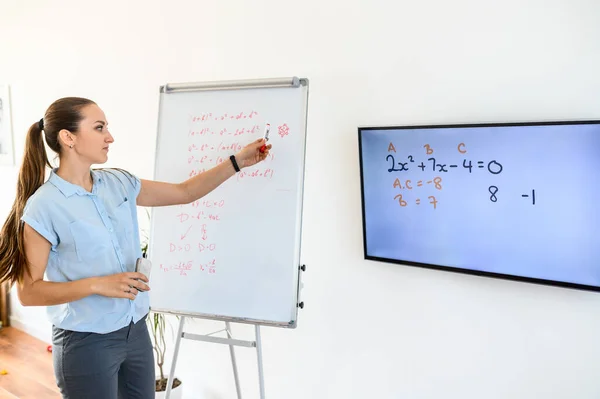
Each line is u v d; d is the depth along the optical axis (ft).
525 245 5.74
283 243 6.31
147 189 5.88
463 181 6.07
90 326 5.13
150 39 9.25
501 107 6.03
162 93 7.16
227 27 8.24
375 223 6.84
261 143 6.20
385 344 7.20
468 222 6.10
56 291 4.77
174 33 8.91
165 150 7.02
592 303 5.70
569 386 5.92
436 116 6.48
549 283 5.64
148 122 9.42
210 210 6.70
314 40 7.38
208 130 6.81
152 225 7.01
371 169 6.75
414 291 6.89
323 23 7.29
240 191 6.56
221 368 8.80
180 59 8.87
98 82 10.19
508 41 5.93
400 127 6.41
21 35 11.58
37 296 4.83
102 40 10.01
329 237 7.50
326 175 7.44
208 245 6.66
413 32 6.57
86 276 5.16
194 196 6.10
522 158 5.64
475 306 6.46
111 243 5.32
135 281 5.03
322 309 7.68
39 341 12.25
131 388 5.73
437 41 6.40
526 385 6.20
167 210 6.95
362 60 7.00
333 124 7.30
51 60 11.02
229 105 6.75
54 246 5.08
